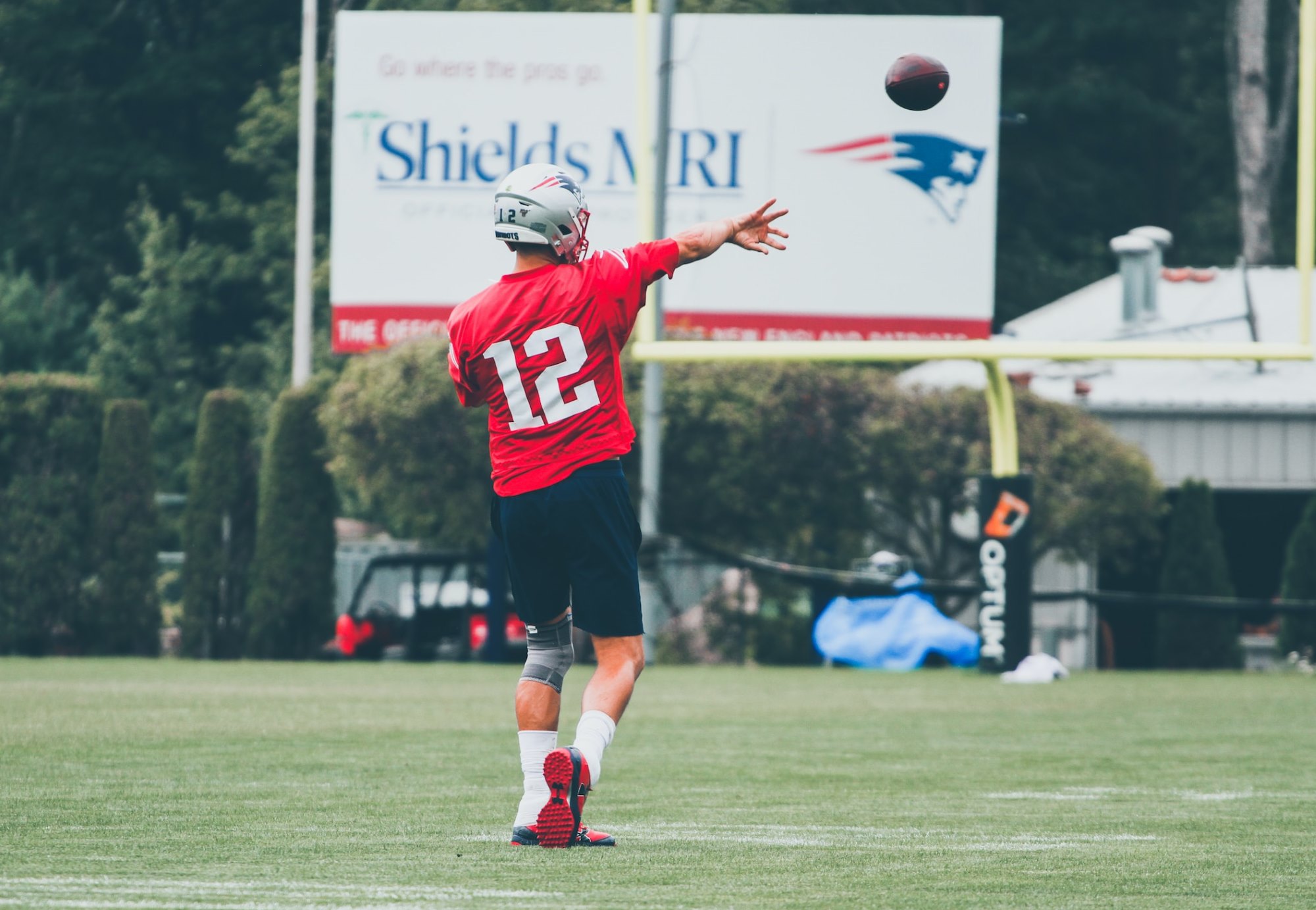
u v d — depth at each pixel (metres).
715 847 15.48
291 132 101.00
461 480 58.47
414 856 14.64
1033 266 98.38
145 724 29.28
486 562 57.16
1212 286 55.94
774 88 57.09
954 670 52.38
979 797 20.12
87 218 113.81
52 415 59.03
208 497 60.19
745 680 46.34
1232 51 87.25
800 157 57.19
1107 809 18.89
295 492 59.41
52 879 13.25
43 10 112.19
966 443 58.38
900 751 26.08
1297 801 19.80
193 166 112.94
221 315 111.62
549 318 15.70
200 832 16.19
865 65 56.78
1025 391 58.84
